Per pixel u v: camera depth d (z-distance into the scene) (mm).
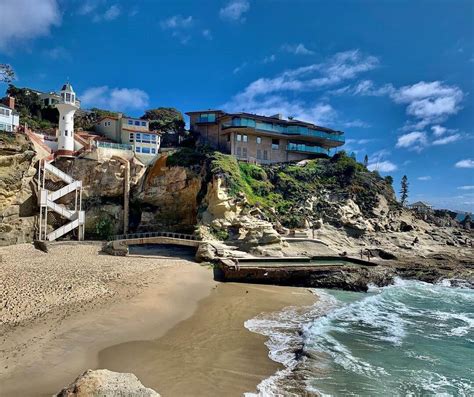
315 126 70812
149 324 20656
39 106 69062
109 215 54781
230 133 64688
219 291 30219
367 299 31484
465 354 19188
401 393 14648
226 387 14156
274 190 58469
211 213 48875
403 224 61625
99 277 29250
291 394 13852
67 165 53938
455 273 41781
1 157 43562
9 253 38750
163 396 13156
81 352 16125
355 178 65438
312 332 21188
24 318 19125
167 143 69688
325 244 48250
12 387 12875
